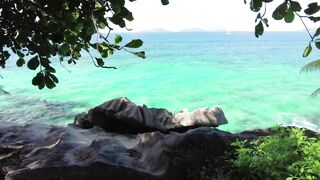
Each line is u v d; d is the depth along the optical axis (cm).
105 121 1337
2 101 2819
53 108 2617
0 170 781
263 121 2292
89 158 739
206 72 4644
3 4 333
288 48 10825
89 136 1030
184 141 735
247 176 610
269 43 14662
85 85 3581
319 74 4306
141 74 4434
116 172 702
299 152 601
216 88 3412
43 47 350
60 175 695
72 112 2519
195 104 2802
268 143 620
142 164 733
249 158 609
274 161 577
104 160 716
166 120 1398
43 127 1027
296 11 297
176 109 2694
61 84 3609
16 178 691
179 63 5812
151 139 783
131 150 774
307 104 2738
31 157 779
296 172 545
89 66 5062
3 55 405
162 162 721
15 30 350
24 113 2469
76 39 362
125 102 1381
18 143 869
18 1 334
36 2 328
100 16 344
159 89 3391
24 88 3366
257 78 4084
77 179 697
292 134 636
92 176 699
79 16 343
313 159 552
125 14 342
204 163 713
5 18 338
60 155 753
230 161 651
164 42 16012
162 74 4438
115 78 4072
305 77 4106
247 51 9256
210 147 731
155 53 8375
